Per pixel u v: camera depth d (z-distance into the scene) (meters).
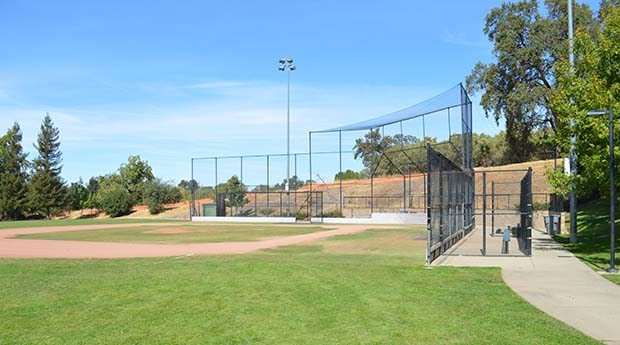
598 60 18.48
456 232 23.56
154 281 12.16
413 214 43.03
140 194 78.12
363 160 46.12
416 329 7.88
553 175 19.16
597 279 12.64
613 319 8.52
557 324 8.13
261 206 53.28
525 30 46.56
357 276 12.94
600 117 16.77
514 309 9.27
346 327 8.01
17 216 75.94
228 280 12.23
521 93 44.66
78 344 7.20
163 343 7.20
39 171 76.25
